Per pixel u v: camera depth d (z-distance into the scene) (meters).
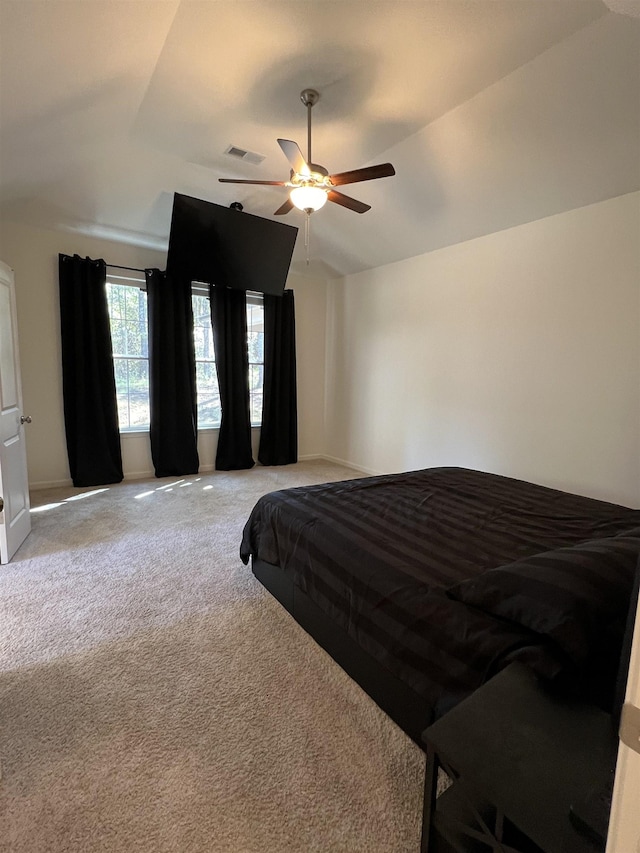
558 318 3.28
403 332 4.70
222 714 1.56
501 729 0.92
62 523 3.40
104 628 2.05
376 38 2.05
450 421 4.23
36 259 4.10
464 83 2.34
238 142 3.03
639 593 0.52
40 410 4.23
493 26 1.96
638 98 2.21
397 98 2.49
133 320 4.73
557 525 1.99
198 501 4.03
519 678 1.06
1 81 2.07
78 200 3.75
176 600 2.32
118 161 3.33
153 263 4.72
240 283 4.36
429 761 0.91
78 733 1.46
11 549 2.77
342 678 1.76
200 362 5.16
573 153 2.66
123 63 2.20
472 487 2.64
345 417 5.70
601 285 3.02
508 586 1.29
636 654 0.52
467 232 3.79
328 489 2.62
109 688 1.67
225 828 1.17
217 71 2.31
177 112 2.71
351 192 3.71
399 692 1.49
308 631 2.05
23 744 1.41
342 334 5.66
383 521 2.08
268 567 2.39
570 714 0.97
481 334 3.87
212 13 1.92
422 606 1.42
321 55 2.17
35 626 2.05
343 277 5.57
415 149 3.00
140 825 1.17
